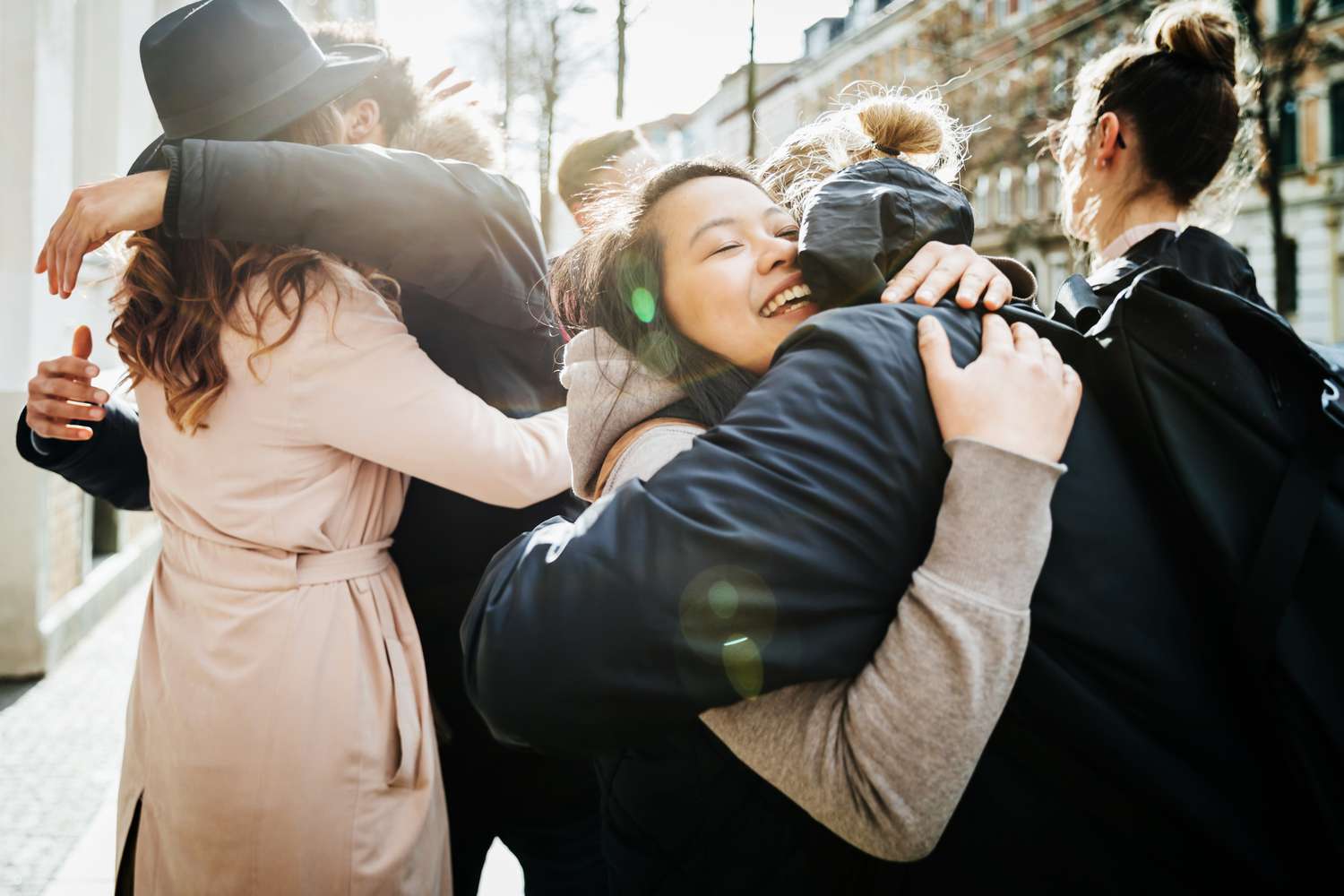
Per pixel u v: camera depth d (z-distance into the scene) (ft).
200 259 4.11
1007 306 2.62
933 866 2.27
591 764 5.11
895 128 3.72
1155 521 2.27
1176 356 2.33
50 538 14.84
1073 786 2.14
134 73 19.51
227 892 4.05
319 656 4.16
